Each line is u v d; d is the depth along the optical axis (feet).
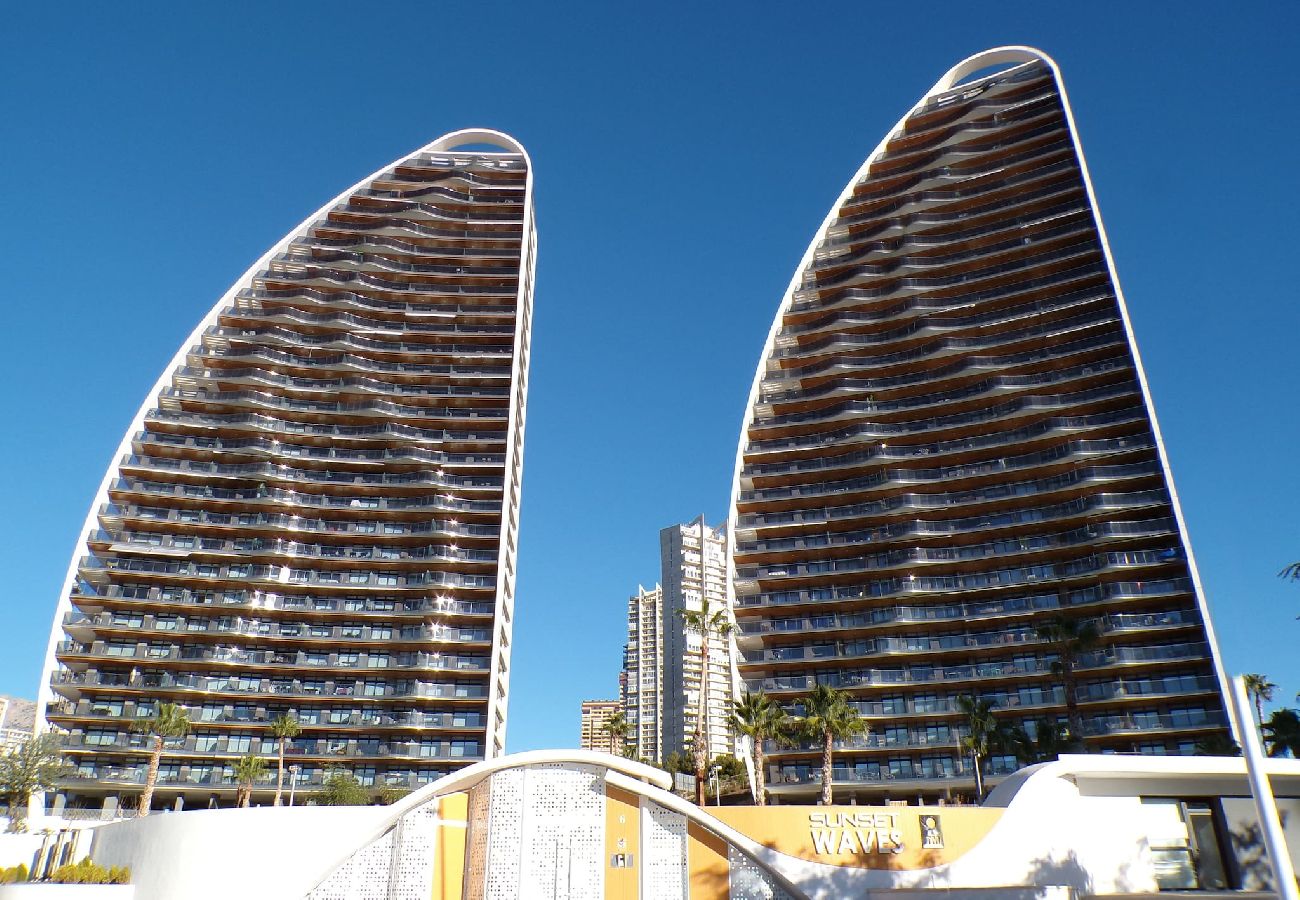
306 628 282.36
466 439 312.71
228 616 280.51
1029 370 287.89
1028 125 333.62
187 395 309.01
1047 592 260.01
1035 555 261.24
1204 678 229.86
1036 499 270.05
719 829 114.21
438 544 296.92
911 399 298.97
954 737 244.42
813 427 303.48
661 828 115.65
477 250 356.59
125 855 120.37
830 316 318.86
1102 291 292.20
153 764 235.81
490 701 271.49
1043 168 322.34
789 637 272.10
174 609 279.69
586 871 112.68
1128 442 263.90
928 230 325.83
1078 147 316.40
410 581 291.17
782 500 291.79
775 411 312.50
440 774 264.72
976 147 340.59
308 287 335.26
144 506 295.89
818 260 336.49
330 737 269.44
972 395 290.15
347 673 277.03
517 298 342.85
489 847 112.57
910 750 246.68
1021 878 112.47
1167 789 119.96
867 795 251.39
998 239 316.60
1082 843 116.57
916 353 302.25
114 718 265.13
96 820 229.86
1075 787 119.55
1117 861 116.37
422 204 360.48
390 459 306.76
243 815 112.27
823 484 293.02
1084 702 237.86
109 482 294.87
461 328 341.00
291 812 112.68
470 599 290.97
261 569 285.43
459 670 277.23
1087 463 268.82
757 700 213.87
